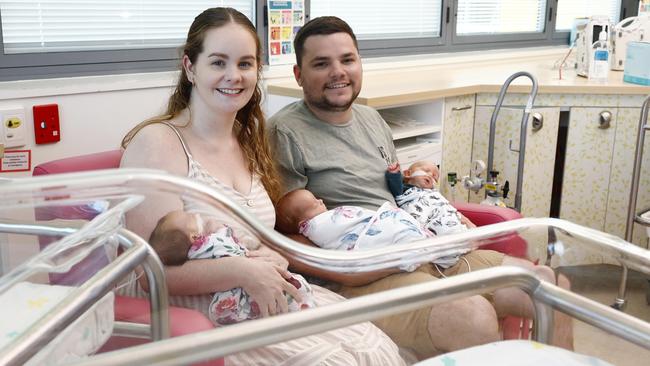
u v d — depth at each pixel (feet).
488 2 14.65
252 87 5.54
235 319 4.35
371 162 6.74
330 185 6.43
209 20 5.40
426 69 12.73
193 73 5.46
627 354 3.40
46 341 2.93
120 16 8.71
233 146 5.73
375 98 8.44
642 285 3.74
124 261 3.66
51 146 7.68
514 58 14.84
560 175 10.85
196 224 4.17
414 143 9.77
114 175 3.35
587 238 3.99
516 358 3.34
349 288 4.62
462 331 3.54
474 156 10.57
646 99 9.18
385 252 4.44
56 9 8.08
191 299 4.33
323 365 3.61
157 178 3.64
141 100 8.48
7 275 3.38
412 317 3.63
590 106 10.28
